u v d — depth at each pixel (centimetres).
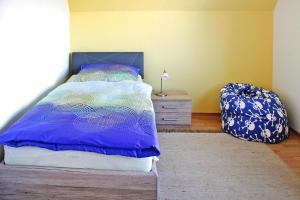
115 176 168
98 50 404
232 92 361
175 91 400
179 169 244
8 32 216
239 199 199
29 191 174
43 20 293
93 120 195
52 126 183
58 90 277
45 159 176
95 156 173
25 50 248
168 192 206
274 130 304
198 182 222
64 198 174
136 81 330
